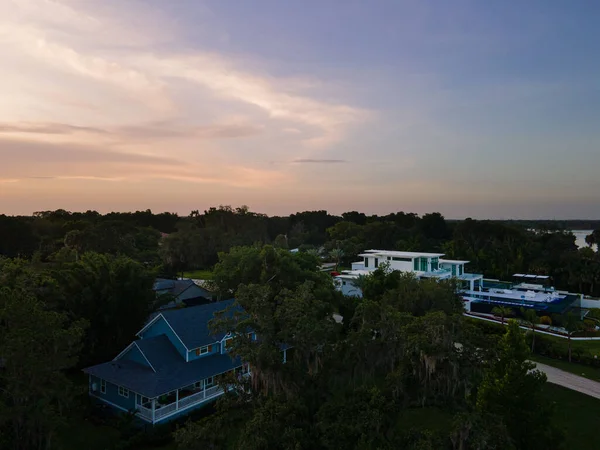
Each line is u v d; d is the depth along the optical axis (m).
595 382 32.16
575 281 74.19
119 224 95.00
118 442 23.61
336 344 20.44
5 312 18.67
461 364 18.77
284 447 14.92
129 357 29.98
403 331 19.67
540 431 18.88
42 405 19.11
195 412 27.19
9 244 81.50
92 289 34.41
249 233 112.25
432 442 14.88
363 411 15.59
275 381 18.38
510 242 87.38
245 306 20.69
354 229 115.00
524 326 47.16
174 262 90.31
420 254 67.62
